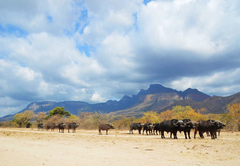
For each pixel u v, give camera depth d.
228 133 36.00
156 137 26.45
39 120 87.62
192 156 11.27
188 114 58.56
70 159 10.13
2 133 33.34
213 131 23.12
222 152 12.75
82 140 21.20
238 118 45.31
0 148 13.82
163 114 62.31
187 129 23.94
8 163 8.91
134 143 18.25
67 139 22.34
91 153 12.17
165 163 9.38
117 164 9.12
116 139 22.66
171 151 13.20
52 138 23.59
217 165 9.00
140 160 10.06
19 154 11.32
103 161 9.75
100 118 58.00
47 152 12.32
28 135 28.89
